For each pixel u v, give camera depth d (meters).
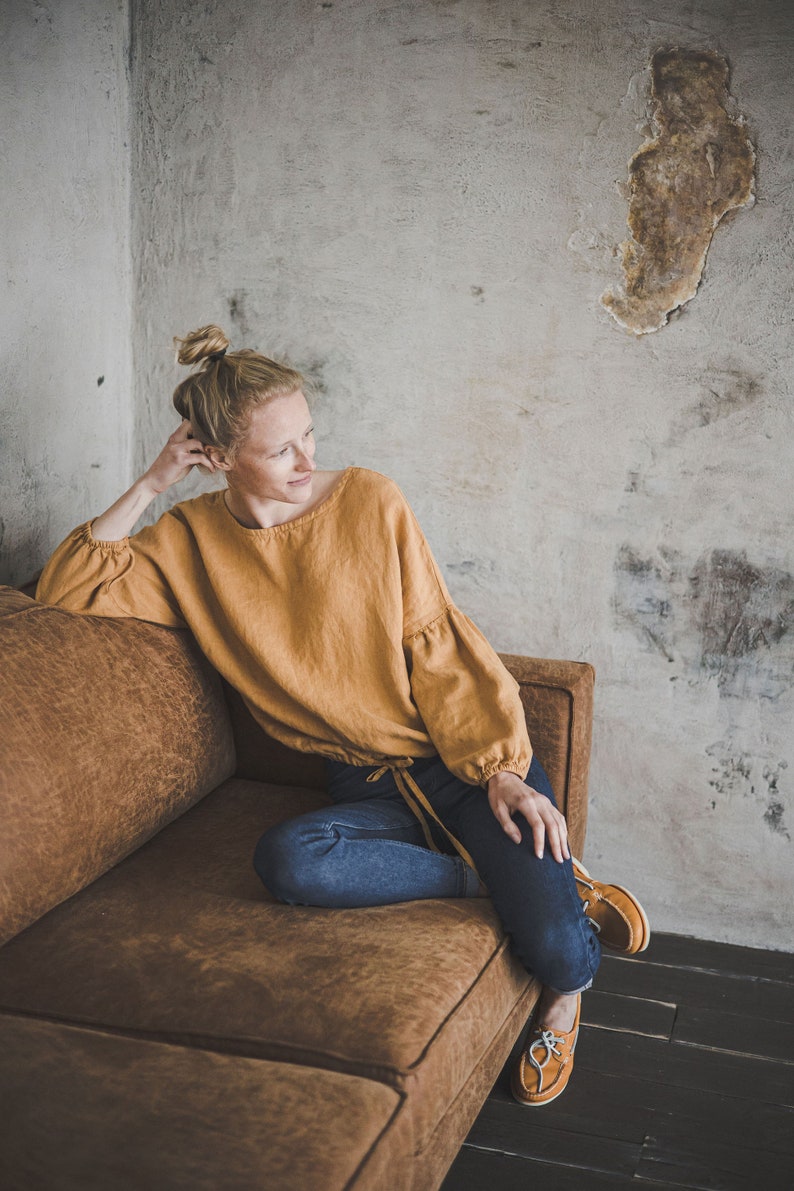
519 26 2.12
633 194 2.13
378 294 2.30
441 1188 1.60
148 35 2.32
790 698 2.23
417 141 2.22
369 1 2.19
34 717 1.56
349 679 1.81
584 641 2.34
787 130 2.04
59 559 1.87
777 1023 2.04
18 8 1.98
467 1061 1.35
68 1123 1.09
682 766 2.33
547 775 1.89
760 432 2.15
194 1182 1.01
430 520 2.37
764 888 2.32
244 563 1.87
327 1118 1.11
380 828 1.70
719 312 2.13
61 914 1.55
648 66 2.08
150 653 1.85
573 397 2.24
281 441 1.70
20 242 2.06
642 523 2.25
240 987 1.36
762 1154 1.68
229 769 2.03
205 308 2.40
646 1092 1.83
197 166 2.34
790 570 2.19
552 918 1.57
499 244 2.21
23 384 2.11
